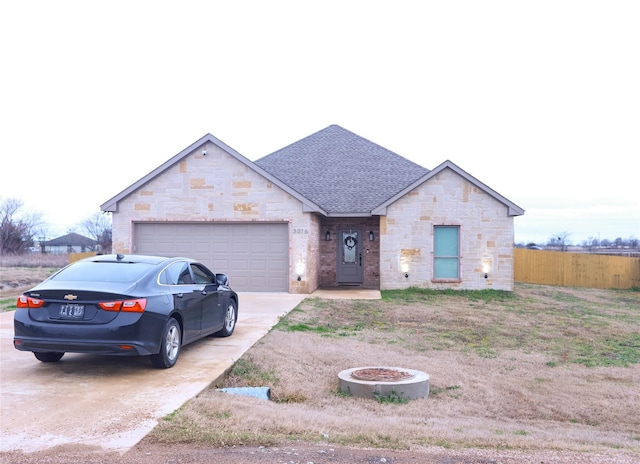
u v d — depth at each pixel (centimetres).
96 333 732
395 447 531
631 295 2412
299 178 2398
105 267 836
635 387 904
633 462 518
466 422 688
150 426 558
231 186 1898
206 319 966
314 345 1059
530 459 511
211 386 741
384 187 2306
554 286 2659
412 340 1178
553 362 1039
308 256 1884
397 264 2005
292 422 602
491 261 1984
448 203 1991
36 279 3005
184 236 1931
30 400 649
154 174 1902
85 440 520
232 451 502
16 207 5888
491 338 1247
